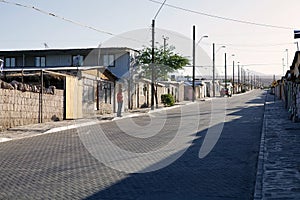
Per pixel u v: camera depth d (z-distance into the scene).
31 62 42.41
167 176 9.52
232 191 8.04
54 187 8.40
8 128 20.89
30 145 15.48
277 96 61.81
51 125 22.73
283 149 13.16
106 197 7.57
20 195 7.75
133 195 7.73
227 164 11.04
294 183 8.37
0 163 11.41
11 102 21.25
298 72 24.00
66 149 14.22
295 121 23.05
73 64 41.56
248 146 14.49
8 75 28.00
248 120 25.81
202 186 8.48
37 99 24.03
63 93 27.33
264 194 7.53
